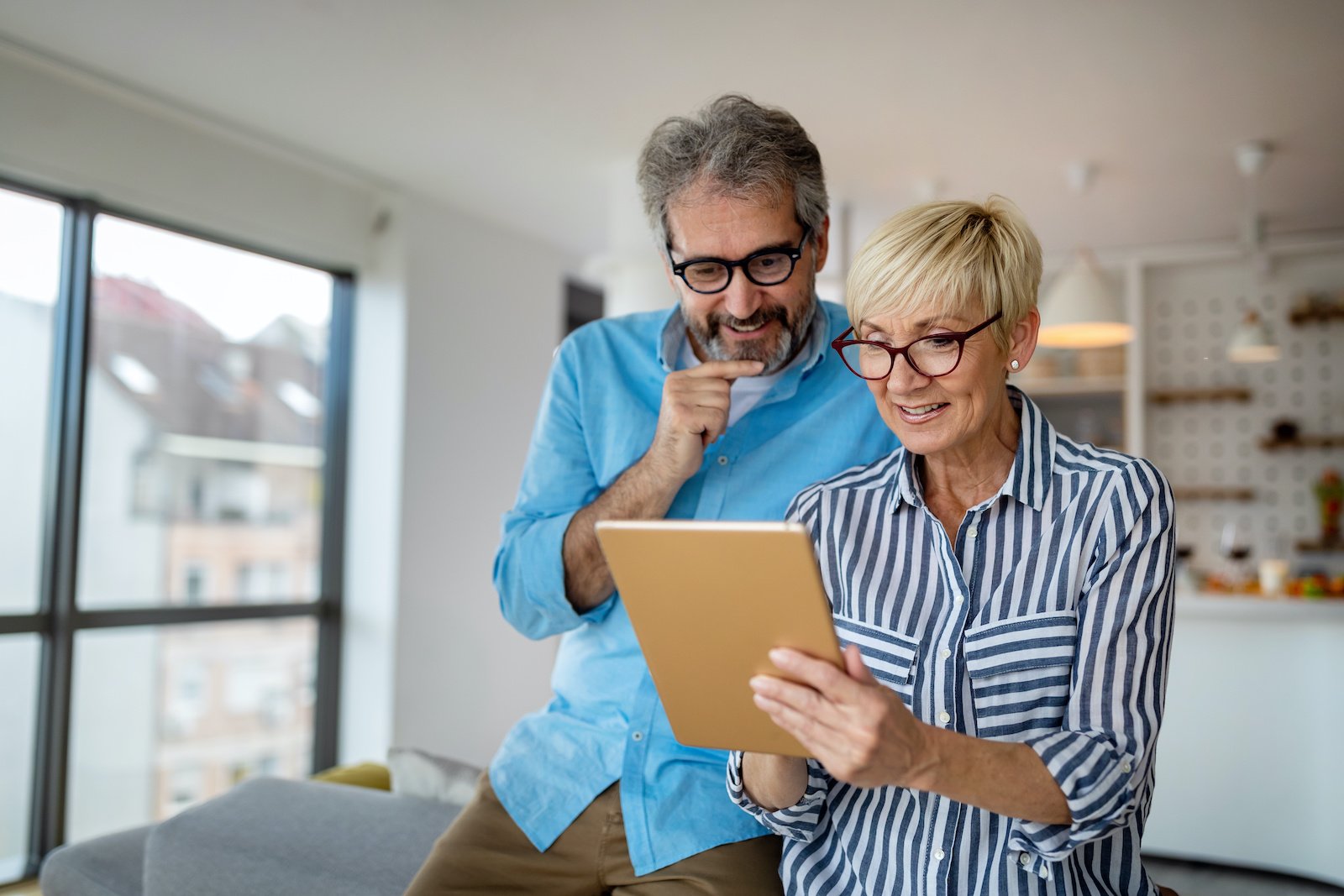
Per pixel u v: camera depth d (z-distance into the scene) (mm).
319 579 4523
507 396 5070
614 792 1403
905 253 1091
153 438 3885
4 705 3443
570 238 5250
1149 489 1100
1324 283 5414
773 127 1404
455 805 1835
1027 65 3322
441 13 3006
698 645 912
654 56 3281
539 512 1562
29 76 3322
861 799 1198
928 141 3979
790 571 820
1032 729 1104
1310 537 5371
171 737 3926
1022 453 1154
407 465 4496
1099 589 1089
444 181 4426
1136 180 4402
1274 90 3484
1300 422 5422
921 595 1184
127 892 1888
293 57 3295
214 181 3896
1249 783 3559
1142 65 3318
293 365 4426
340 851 1672
